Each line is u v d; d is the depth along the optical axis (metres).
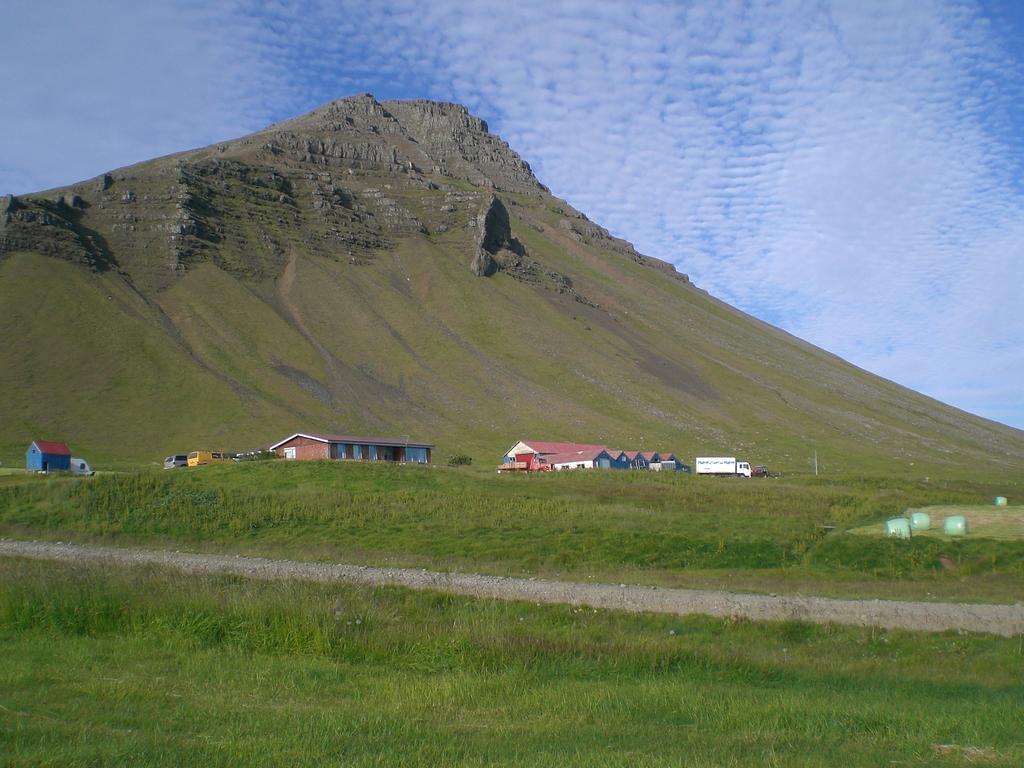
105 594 17.97
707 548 39.53
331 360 166.50
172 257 179.62
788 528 45.34
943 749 11.22
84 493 50.16
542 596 27.14
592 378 185.38
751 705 13.49
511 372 179.00
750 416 184.12
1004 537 39.66
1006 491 88.38
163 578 20.53
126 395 131.00
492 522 45.78
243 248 197.88
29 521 45.91
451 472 69.56
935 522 45.53
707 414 179.12
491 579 30.83
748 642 21.89
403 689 13.53
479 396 163.88
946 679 18.02
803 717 12.77
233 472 63.31
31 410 120.12
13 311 141.75
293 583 22.31
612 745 10.59
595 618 24.11
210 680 13.48
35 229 160.75
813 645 22.14
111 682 12.81
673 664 17.14
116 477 56.62
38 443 77.69
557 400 167.38
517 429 149.62
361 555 37.50
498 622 20.47
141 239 181.88
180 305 168.12
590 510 50.91
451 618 21.00
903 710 13.81
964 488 88.06
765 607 25.84
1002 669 19.64
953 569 35.28
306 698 12.63
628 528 44.03
